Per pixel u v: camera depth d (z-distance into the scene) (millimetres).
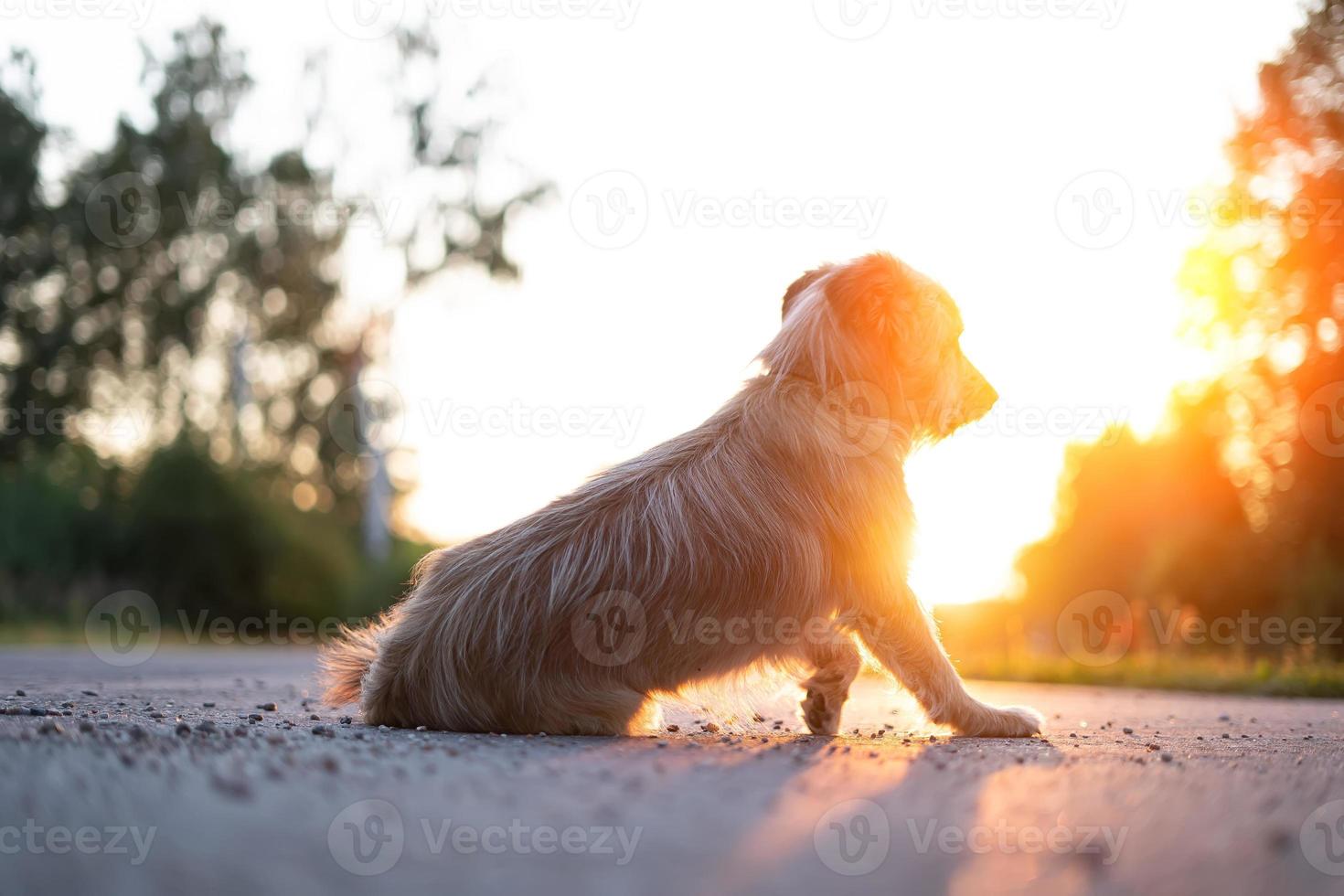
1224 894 1855
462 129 28547
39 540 26031
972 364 5094
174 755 3068
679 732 4613
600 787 2676
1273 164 16375
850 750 3748
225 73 29609
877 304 4754
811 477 4477
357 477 33281
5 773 2719
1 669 10453
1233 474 21047
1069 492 32625
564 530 4312
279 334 30406
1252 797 2719
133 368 31828
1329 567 17297
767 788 2727
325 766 2916
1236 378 18297
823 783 2842
